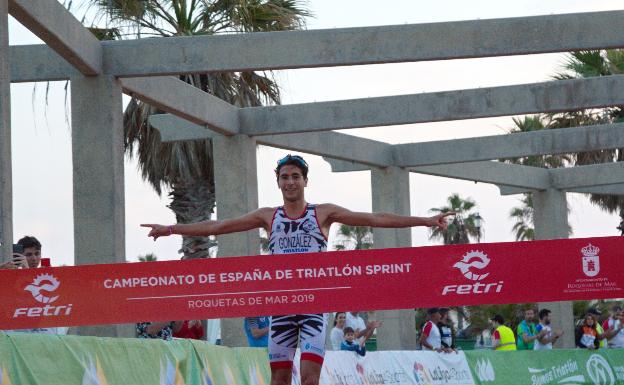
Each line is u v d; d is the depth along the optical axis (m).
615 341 20.44
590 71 26.92
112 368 7.39
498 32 12.79
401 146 20.12
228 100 19.83
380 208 20.16
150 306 7.23
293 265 6.87
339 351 12.70
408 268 7.13
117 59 12.80
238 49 12.80
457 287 7.17
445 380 15.55
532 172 22.88
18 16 10.65
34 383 6.27
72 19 11.78
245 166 16.33
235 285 7.12
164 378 8.27
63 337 6.77
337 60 12.77
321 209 6.57
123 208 12.98
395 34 12.80
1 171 9.87
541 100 15.77
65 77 12.95
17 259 8.06
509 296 7.17
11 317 7.27
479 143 19.70
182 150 20.28
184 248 20.58
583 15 12.80
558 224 23.09
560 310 22.91
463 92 15.98
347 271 7.00
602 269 7.16
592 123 28.91
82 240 12.70
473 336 40.50
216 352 9.78
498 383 16.69
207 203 20.69
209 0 19.80
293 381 11.31
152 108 20.20
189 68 12.75
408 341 19.81
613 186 23.98
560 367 17.98
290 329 6.53
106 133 12.73
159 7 19.72
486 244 7.20
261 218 6.62
